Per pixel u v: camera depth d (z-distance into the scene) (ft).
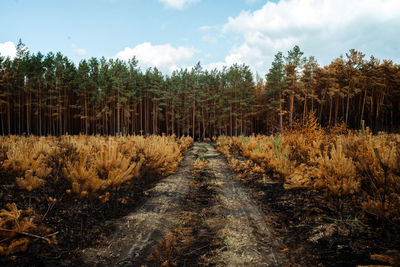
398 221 9.83
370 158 12.80
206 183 25.89
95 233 11.71
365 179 12.75
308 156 23.68
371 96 109.40
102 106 132.57
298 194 17.53
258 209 16.81
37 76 121.19
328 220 12.05
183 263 9.66
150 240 11.68
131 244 11.15
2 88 115.34
